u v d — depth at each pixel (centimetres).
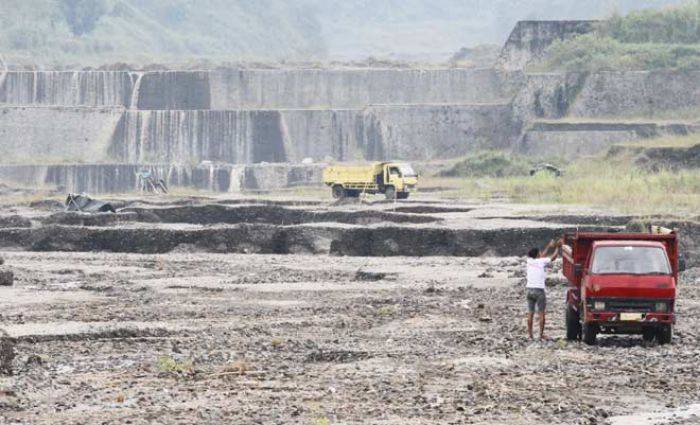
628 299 6800
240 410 4916
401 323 7975
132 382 5628
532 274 7138
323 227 14400
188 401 5131
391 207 17875
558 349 6706
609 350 6644
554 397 5200
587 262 7062
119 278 11469
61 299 9588
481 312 8550
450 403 5062
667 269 6888
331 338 7256
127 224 16600
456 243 13650
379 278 11225
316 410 4919
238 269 12344
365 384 5544
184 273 11956
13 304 9200
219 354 6588
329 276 11525
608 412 4891
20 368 6028
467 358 6312
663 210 15425
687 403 5097
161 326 7650
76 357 6475
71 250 15025
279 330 7688
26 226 17012
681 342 6981
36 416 4803
